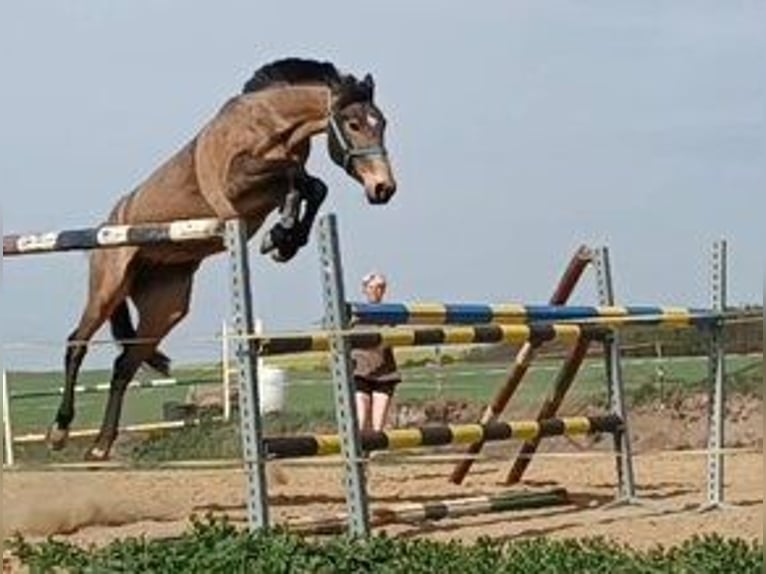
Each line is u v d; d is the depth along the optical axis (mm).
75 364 14094
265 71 12328
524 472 14273
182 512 11805
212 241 12086
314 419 20016
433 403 19844
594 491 13094
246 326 9695
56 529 10945
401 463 12711
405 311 10352
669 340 19484
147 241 11305
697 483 13641
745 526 10234
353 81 12055
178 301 13578
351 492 9797
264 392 20266
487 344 10961
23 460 16375
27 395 17188
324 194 12430
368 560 8297
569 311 11742
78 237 11633
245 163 12203
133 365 13922
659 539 9688
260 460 9609
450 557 8352
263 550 8414
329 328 9852
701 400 19516
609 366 12203
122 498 11828
